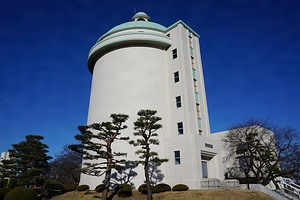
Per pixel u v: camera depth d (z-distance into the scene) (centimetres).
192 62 2961
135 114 2555
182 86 2661
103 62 2972
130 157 2367
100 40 3306
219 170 2452
